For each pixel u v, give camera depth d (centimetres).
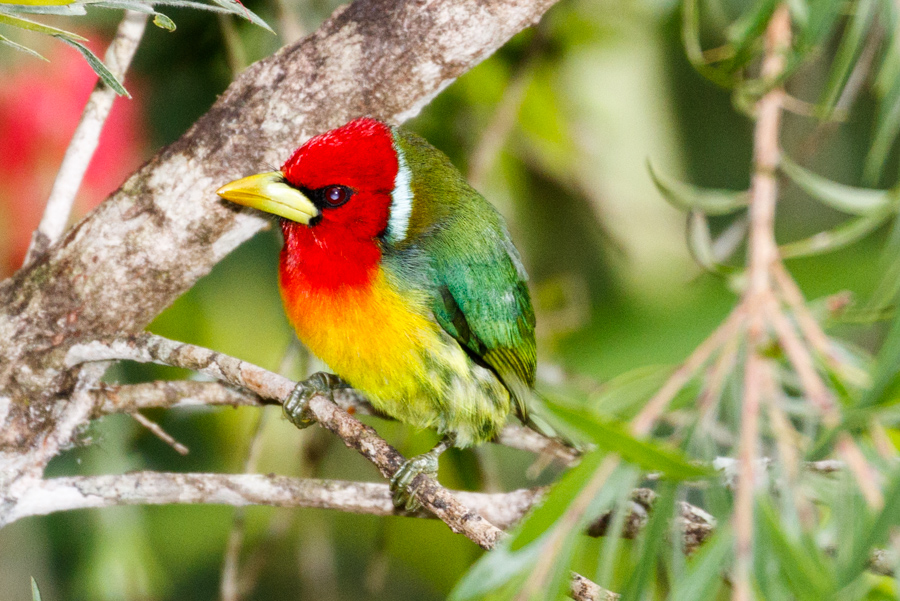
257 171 621
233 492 589
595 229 1012
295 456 941
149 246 608
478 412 711
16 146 772
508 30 584
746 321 462
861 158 1038
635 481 405
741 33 633
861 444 443
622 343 930
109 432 782
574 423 376
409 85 602
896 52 528
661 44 952
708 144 1056
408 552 923
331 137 632
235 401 632
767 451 620
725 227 1070
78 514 864
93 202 802
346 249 648
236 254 912
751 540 390
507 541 405
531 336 755
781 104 632
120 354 596
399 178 679
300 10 862
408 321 666
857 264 920
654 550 411
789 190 1077
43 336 606
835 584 371
